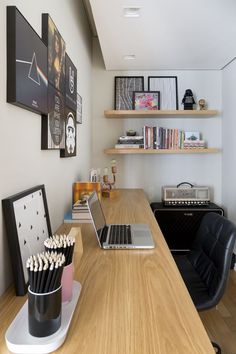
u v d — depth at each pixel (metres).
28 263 0.62
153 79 3.27
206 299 1.39
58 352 0.60
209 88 3.29
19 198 0.92
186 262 1.80
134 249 1.22
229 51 2.67
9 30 0.88
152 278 0.95
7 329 0.67
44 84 1.19
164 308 0.77
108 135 3.33
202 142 3.09
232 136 2.99
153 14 1.93
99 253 1.17
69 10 1.85
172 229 3.03
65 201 1.75
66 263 0.76
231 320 2.05
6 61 0.87
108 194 2.57
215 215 1.69
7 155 0.89
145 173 3.36
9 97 0.88
